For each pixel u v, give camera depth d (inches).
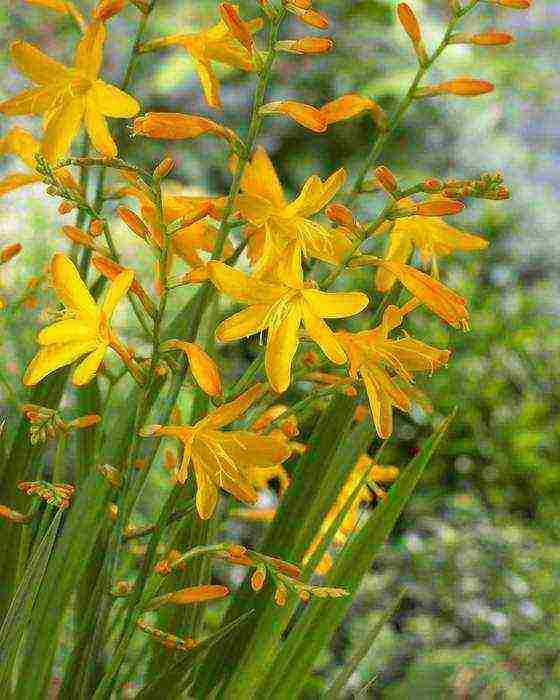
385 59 88.8
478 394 70.8
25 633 25.9
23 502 24.6
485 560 63.1
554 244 84.8
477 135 91.4
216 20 88.7
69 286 20.5
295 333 21.0
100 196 23.6
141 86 91.3
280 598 20.8
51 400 25.0
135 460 21.5
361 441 24.0
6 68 84.7
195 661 21.6
